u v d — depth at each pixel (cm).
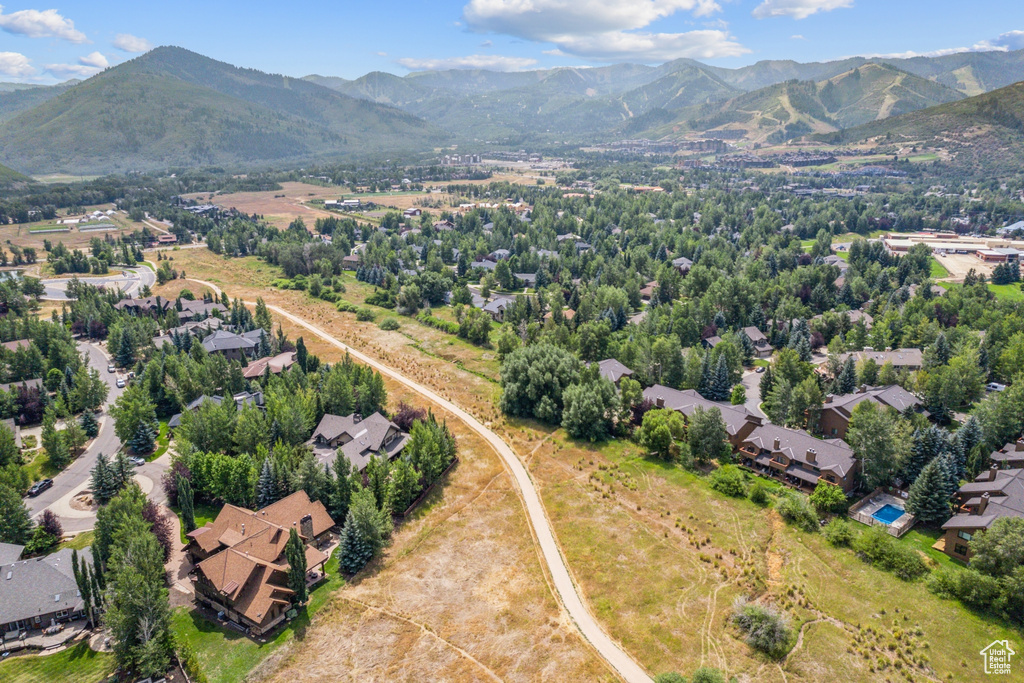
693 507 10369
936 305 19725
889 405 13025
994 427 11950
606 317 19638
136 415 12781
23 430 13738
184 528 9662
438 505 10800
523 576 8981
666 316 19838
